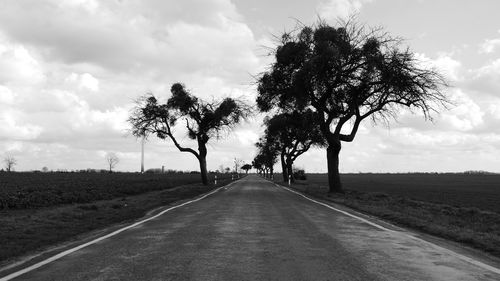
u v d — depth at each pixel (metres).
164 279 6.98
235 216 16.48
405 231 12.73
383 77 30.34
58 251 9.39
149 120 49.59
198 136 51.50
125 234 11.89
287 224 14.09
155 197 27.80
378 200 26.03
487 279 7.09
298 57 31.66
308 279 6.99
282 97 34.56
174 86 49.41
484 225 14.84
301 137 58.41
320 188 42.34
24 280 6.91
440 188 48.56
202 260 8.42
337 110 33.81
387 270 7.66
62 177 56.44
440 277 7.20
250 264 8.08
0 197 21.03
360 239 11.12
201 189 38.84
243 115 52.09
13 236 11.11
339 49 30.52
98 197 26.39
